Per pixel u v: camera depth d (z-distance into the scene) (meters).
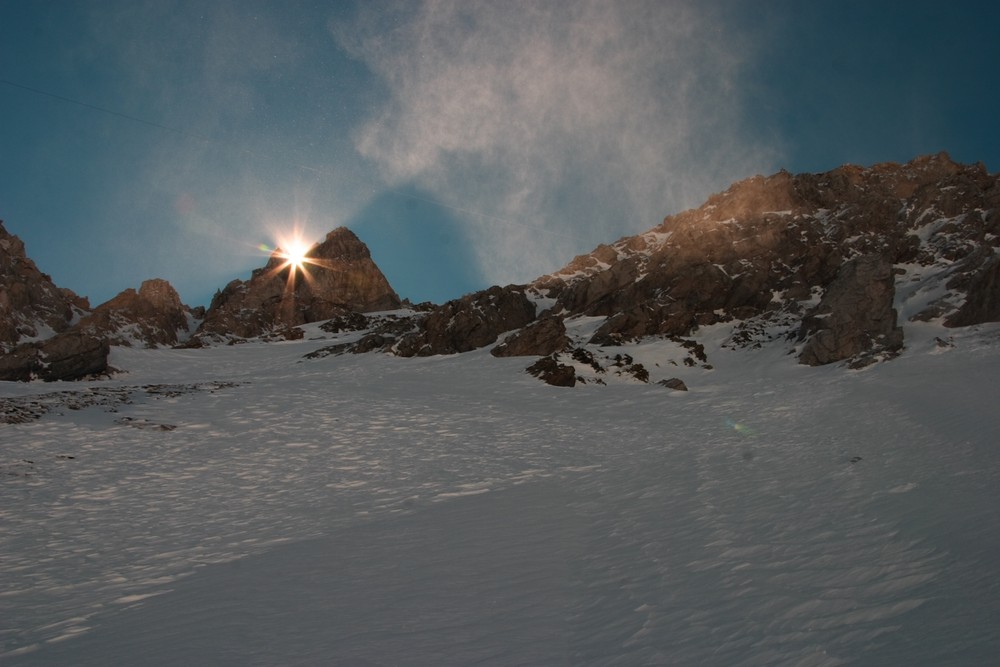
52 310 66.81
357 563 11.87
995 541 8.20
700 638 6.74
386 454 23.41
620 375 41.12
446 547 12.64
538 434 27.05
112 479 19.16
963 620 5.77
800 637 6.23
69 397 28.61
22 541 14.28
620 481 19.00
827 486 14.87
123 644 8.44
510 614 8.38
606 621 7.76
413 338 55.88
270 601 9.88
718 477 18.03
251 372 53.16
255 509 17.05
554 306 62.66
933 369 33.12
